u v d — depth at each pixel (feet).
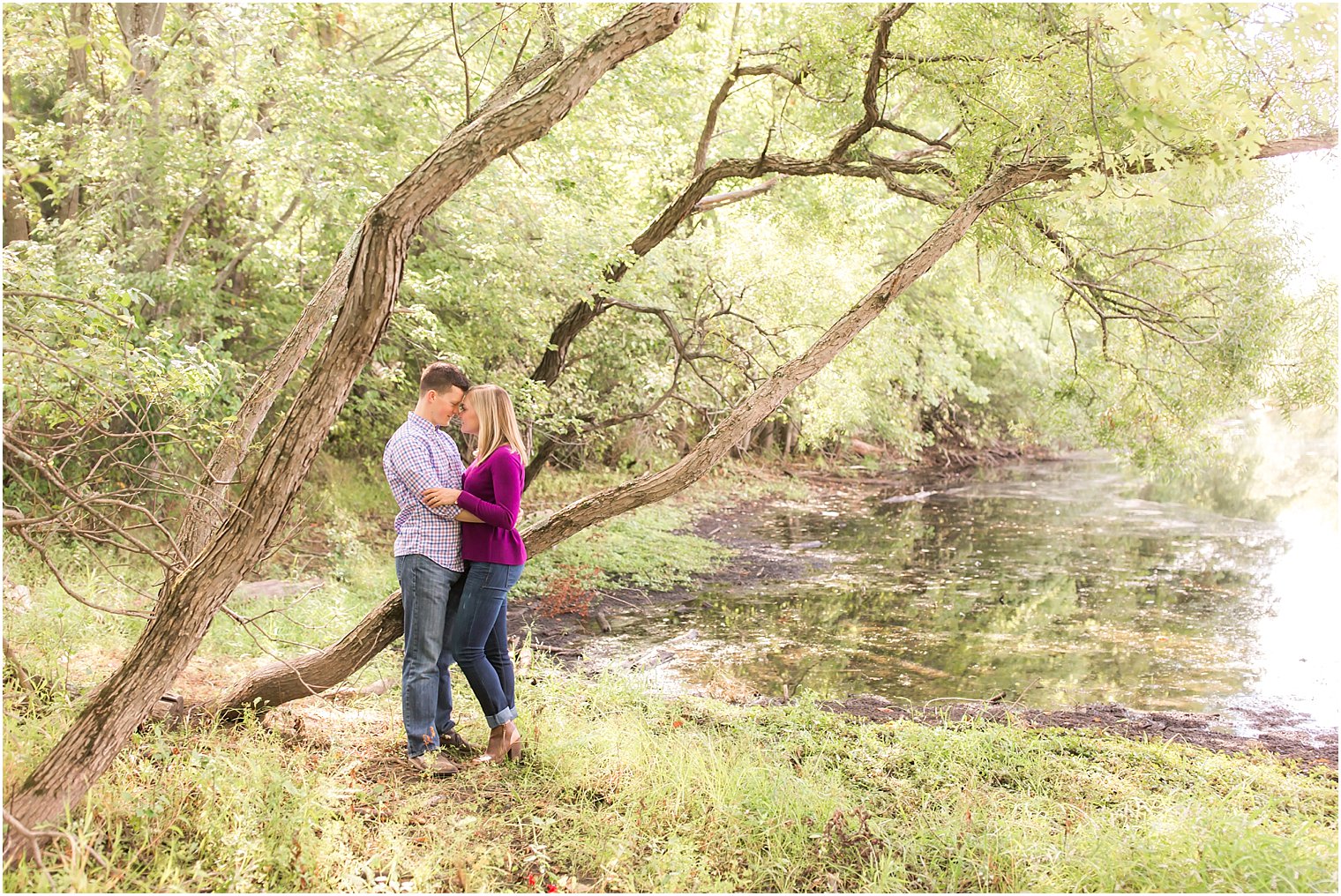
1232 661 24.70
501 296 29.84
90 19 25.82
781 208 36.70
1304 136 13.70
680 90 34.81
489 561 12.73
